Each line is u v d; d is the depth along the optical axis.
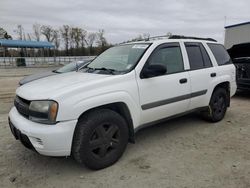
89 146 3.30
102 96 3.37
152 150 4.09
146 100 3.89
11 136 4.79
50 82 3.66
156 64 3.87
